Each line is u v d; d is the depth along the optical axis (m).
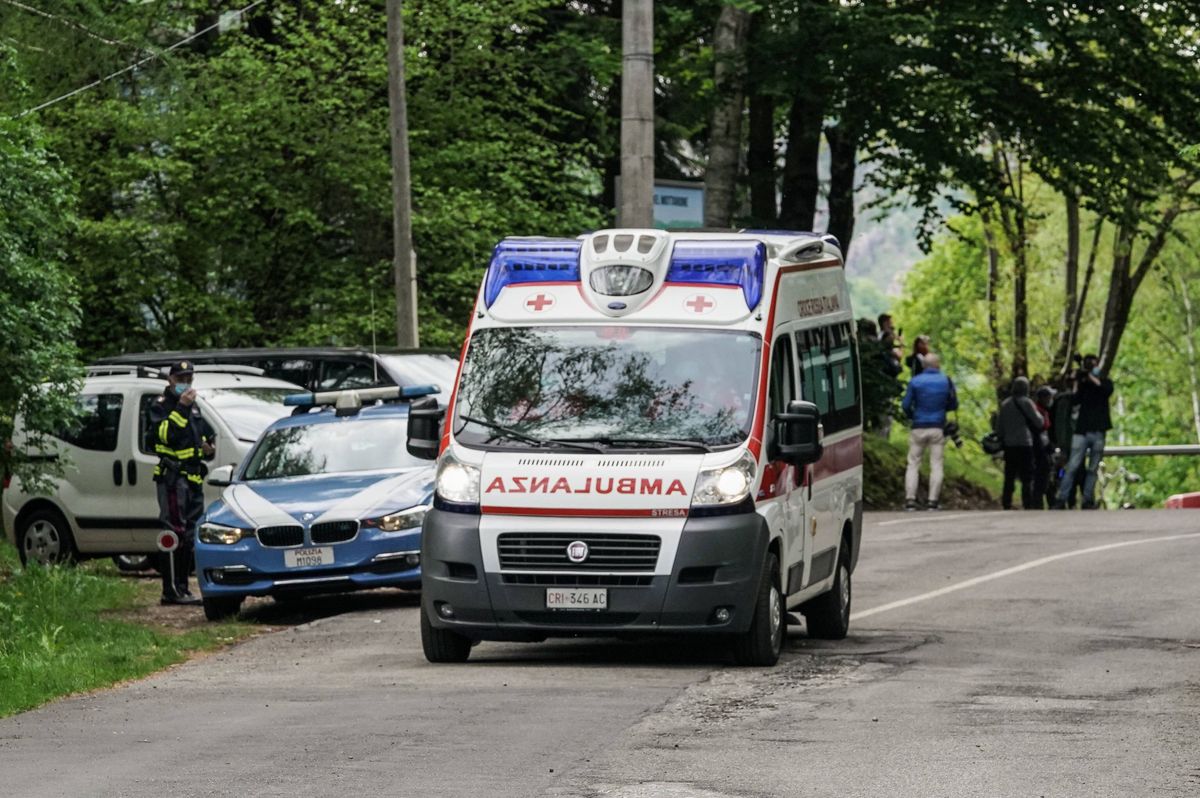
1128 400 127.38
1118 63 48.69
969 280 117.69
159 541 27.08
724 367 19.25
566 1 53.97
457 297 47.00
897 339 50.88
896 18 44.91
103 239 44.66
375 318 45.34
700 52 53.84
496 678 17.95
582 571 18.30
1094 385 50.50
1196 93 49.03
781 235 21.89
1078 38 46.56
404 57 46.38
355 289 45.97
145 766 13.37
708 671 18.34
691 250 20.03
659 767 12.89
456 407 19.41
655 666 18.94
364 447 26.89
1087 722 14.81
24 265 27.02
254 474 26.83
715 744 13.84
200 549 25.03
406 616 24.28
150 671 19.80
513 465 18.70
